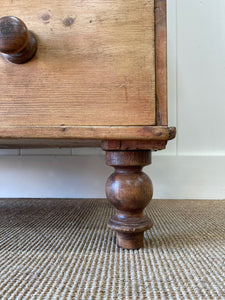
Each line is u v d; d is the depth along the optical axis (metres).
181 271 0.38
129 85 0.40
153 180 0.97
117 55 0.40
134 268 0.38
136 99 0.40
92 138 0.40
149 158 0.44
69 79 0.41
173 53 0.97
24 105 0.41
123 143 0.41
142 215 0.45
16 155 1.00
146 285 0.34
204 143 0.97
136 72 0.40
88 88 0.41
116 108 0.40
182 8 0.97
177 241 0.50
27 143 0.57
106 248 0.46
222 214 0.72
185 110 0.97
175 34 0.97
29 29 0.41
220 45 0.97
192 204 0.86
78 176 0.98
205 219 0.67
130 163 0.42
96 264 0.40
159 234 0.54
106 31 0.40
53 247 0.47
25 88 0.41
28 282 0.34
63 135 0.40
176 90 0.97
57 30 0.41
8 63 0.41
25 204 0.87
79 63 0.41
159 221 0.65
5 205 0.85
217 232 0.56
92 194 0.98
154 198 0.97
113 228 0.44
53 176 0.99
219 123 0.97
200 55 0.97
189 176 0.96
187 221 0.65
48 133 0.41
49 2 0.41
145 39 0.40
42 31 0.41
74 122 0.41
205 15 0.97
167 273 0.37
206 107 0.97
